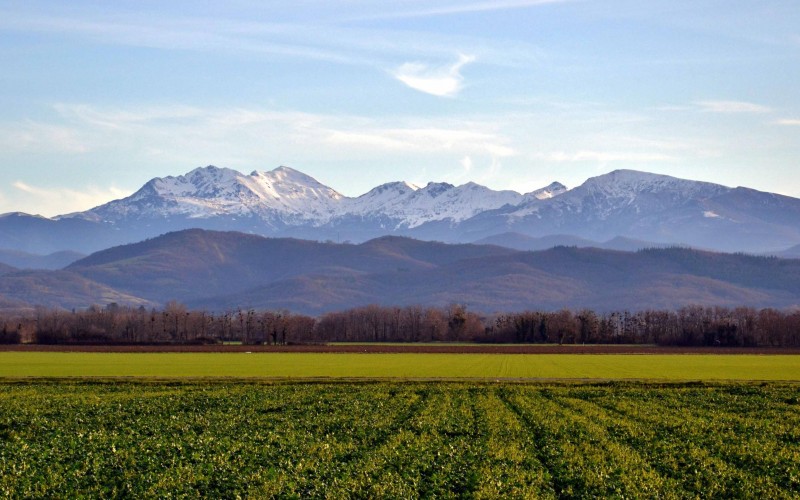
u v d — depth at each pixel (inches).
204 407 2812.5
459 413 2571.4
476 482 1519.4
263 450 1843.0
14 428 2295.8
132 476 1577.3
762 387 3663.9
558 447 1881.2
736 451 1856.5
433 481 1536.7
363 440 1998.0
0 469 1628.9
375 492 1439.5
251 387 3627.0
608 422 2322.8
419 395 3287.4
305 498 1413.6
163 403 2930.6
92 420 2465.6
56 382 3878.0
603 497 1417.3
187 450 1862.7
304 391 3422.7
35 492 1459.2
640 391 3462.1
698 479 1568.7
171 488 1483.8
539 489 1466.5
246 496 1414.9
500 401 2987.2
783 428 2267.5
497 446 1881.2
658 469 1660.9
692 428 2212.1
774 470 1651.1
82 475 1593.3
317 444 1914.4
